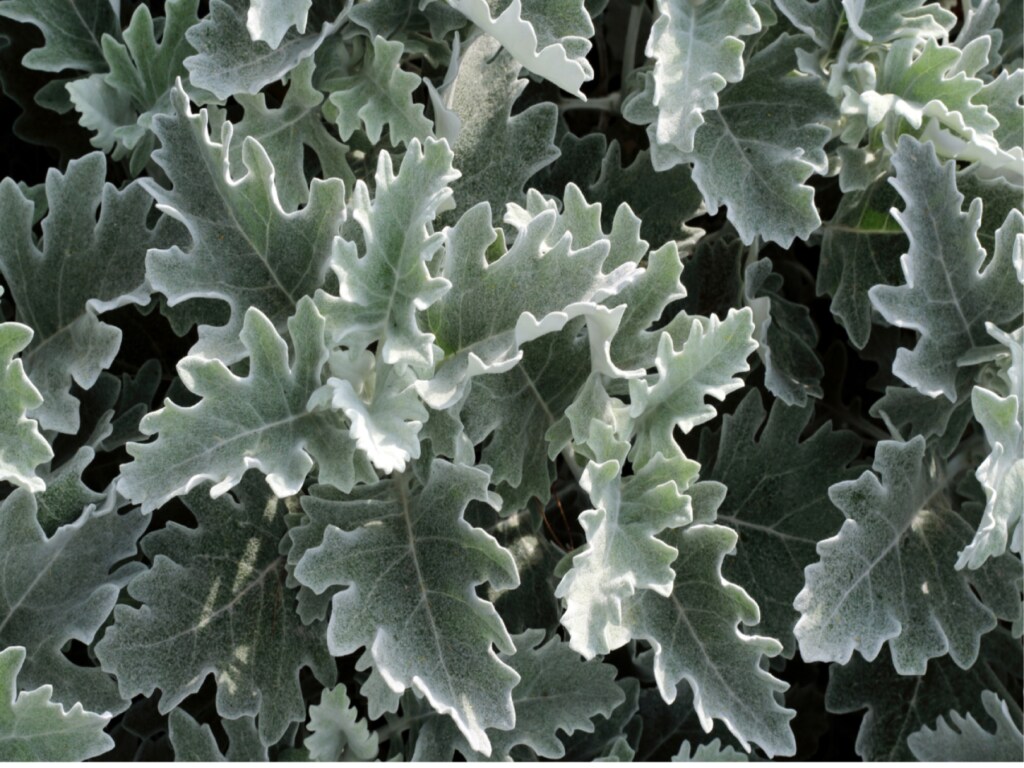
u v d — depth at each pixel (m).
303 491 0.54
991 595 0.53
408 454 0.46
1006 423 0.49
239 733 0.50
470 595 0.47
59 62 0.55
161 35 0.59
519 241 0.48
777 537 0.56
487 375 0.50
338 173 0.54
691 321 0.50
